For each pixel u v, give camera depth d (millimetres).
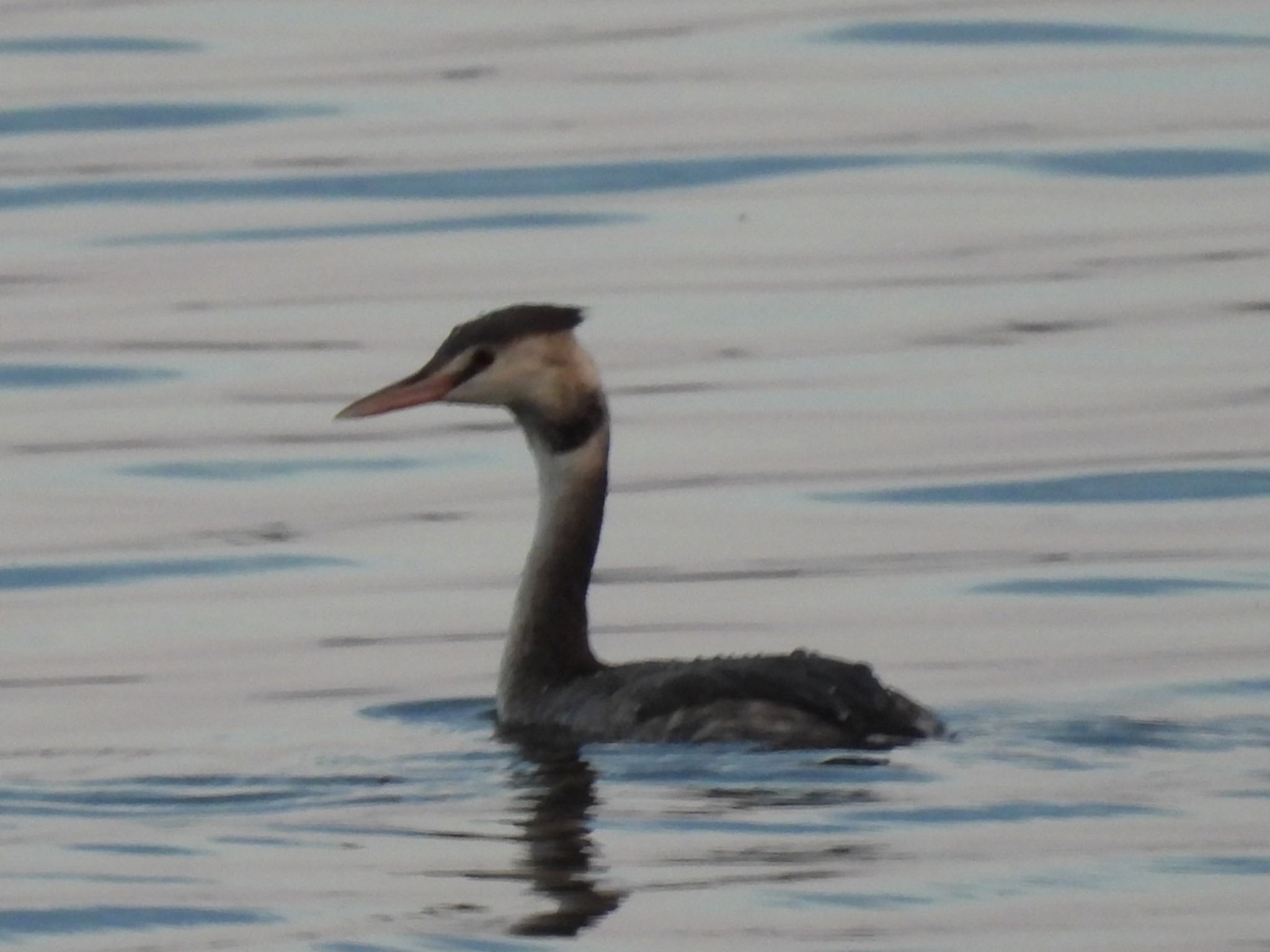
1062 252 21312
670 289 20844
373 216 22406
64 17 27109
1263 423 18109
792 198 22641
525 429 13781
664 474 17641
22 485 17656
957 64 25422
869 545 16438
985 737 12523
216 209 22469
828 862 11102
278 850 11500
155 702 14000
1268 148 23234
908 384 19016
